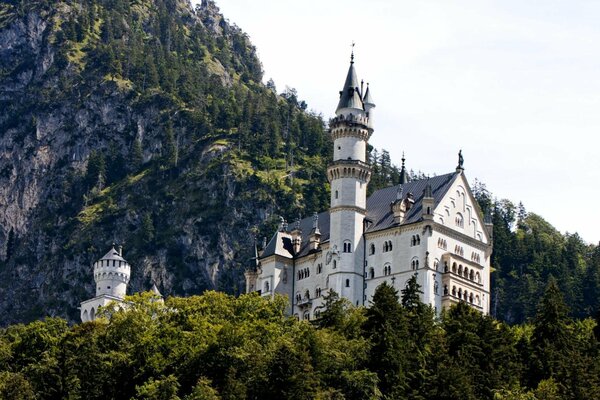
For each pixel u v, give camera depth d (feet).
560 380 522.06
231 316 609.01
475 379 513.45
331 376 520.01
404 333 546.67
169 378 523.29
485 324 561.02
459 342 545.85
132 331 595.88
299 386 497.05
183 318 605.31
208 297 623.36
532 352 551.18
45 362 567.59
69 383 556.51
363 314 575.79
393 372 524.11
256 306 624.59
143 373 553.23
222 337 551.18
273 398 497.46
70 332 615.16
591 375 515.09
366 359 533.55
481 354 534.78
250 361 534.37
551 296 574.56
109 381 557.33
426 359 531.50
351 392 513.04
